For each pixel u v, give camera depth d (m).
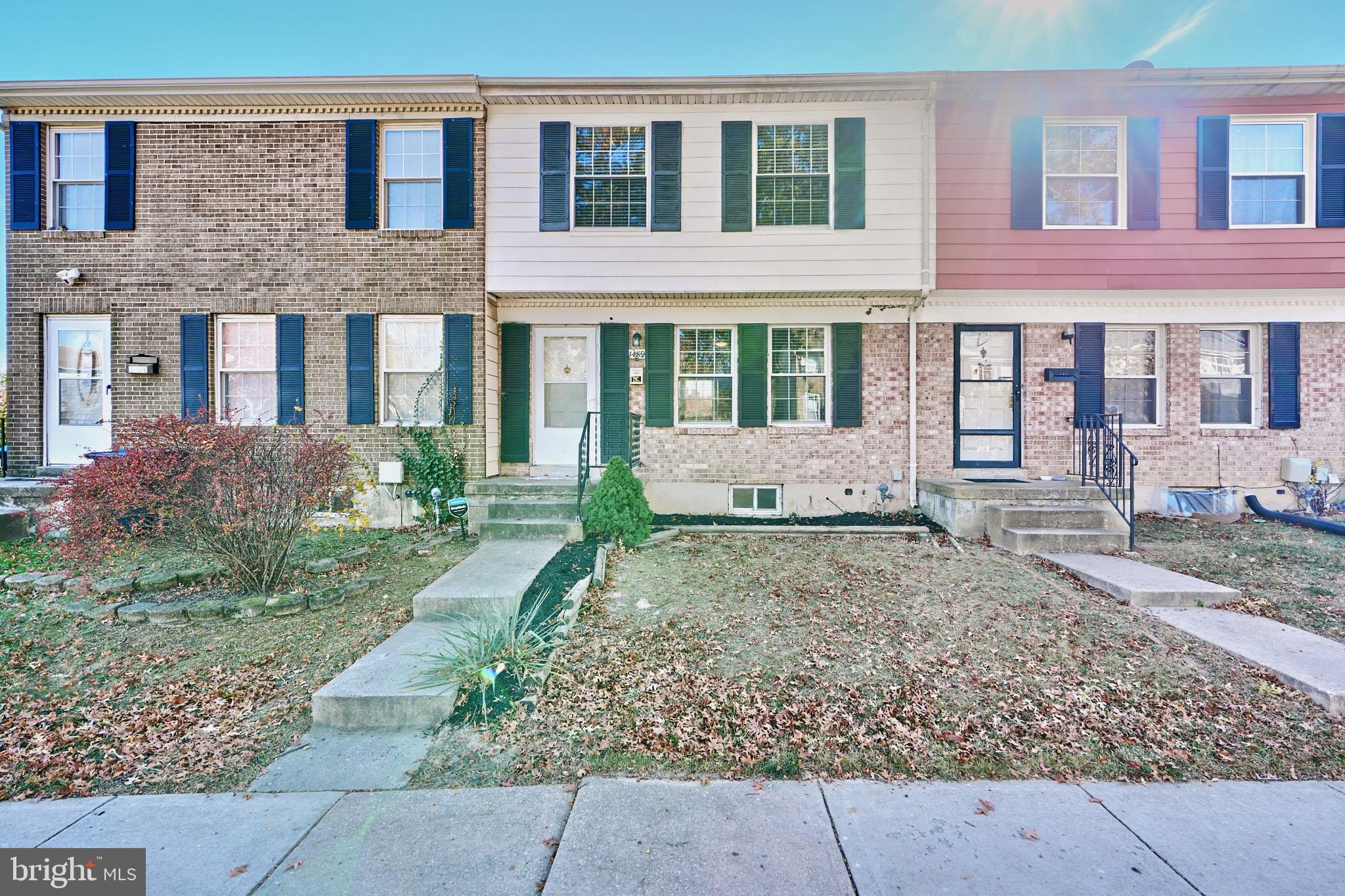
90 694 3.74
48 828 2.58
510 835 2.51
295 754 3.15
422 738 3.29
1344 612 4.83
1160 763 3.02
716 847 2.42
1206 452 8.45
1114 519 7.08
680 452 8.74
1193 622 4.62
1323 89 8.03
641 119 8.16
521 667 3.81
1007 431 8.60
